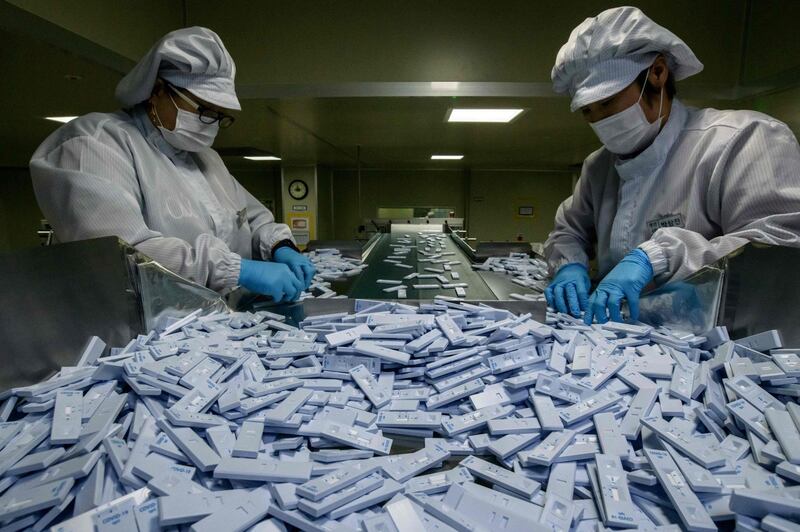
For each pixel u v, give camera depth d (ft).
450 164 18.40
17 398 2.46
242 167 19.92
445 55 7.45
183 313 3.92
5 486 1.95
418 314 3.68
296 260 5.44
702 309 3.56
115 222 3.85
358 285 5.92
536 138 11.01
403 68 7.50
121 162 4.14
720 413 2.53
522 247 8.36
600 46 3.98
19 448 2.12
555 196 20.24
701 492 1.95
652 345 3.51
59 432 2.22
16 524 1.77
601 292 3.95
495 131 10.11
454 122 9.12
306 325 3.68
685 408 2.63
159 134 4.71
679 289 3.81
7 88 6.72
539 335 3.23
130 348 3.16
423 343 3.09
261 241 6.00
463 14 7.34
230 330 3.64
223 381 2.82
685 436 2.25
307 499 1.91
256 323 3.86
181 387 2.64
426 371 2.99
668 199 4.43
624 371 2.98
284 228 6.17
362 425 2.52
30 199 18.19
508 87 7.30
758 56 7.00
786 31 6.46
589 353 3.09
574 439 2.41
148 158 4.52
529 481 2.10
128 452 2.18
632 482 2.08
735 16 7.24
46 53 5.39
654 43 3.90
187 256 4.10
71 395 2.50
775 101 7.18
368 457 2.31
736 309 3.31
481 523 1.86
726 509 1.86
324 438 2.41
